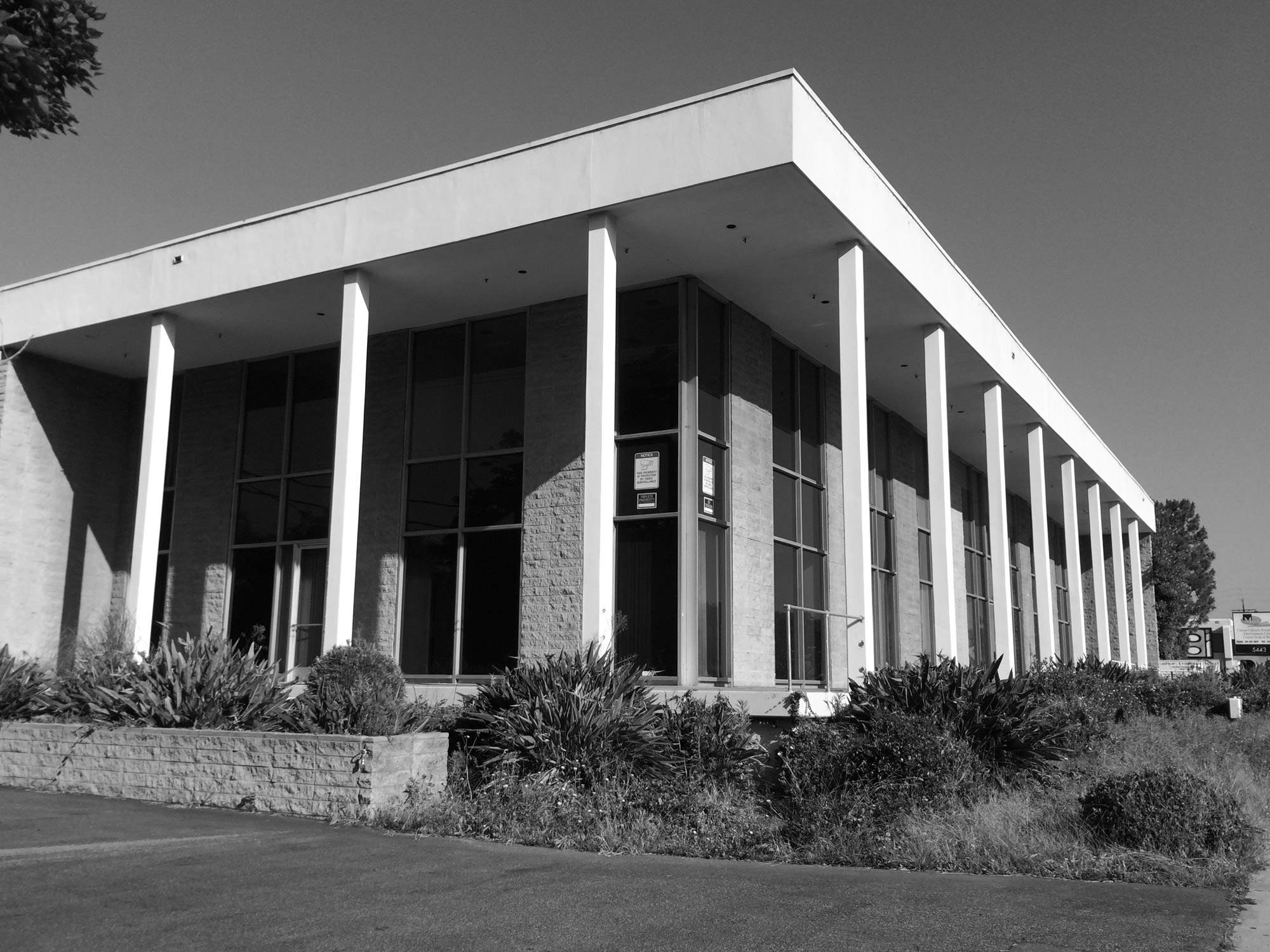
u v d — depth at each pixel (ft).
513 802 32.89
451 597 57.57
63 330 61.98
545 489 55.36
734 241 48.96
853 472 46.83
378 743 33.81
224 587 66.33
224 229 56.34
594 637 43.11
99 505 71.00
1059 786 37.81
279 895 21.85
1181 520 259.80
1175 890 24.00
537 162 47.37
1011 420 80.69
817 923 20.06
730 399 55.88
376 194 51.60
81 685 45.27
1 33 20.13
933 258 57.26
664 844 30.37
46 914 19.80
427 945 18.17
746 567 55.77
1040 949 18.42
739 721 39.70
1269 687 92.53
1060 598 128.88
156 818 33.06
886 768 33.86
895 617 75.46
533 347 57.16
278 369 67.51
